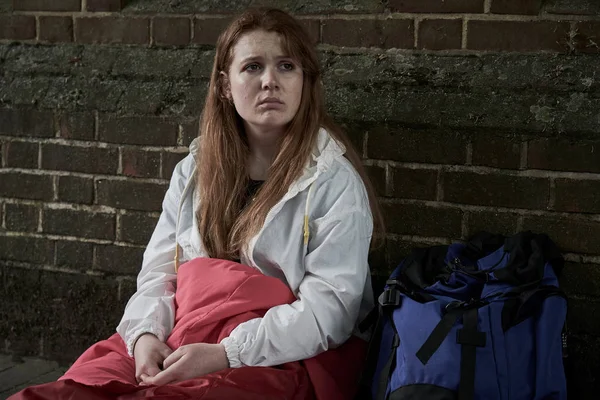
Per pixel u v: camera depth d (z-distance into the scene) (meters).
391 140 2.21
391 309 1.86
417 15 2.19
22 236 2.66
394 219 2.25
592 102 2.03
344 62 2.27
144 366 1.75
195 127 2.39
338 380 1.83
